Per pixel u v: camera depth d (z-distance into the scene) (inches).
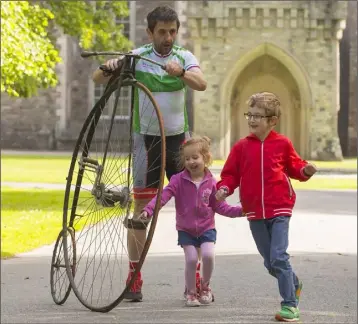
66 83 4116.6
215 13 3341.5
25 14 1525.6
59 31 4074.8
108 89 550.0
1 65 1364.4
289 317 495.8
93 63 4163.4
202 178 541.6
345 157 3833.7
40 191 1680.6
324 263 786.8
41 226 1068.5
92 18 1979.6
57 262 570.9
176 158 571.2
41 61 1467.8
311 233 1045.8
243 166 513.0
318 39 3378.4
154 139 567.5
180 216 542.9
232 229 1083.3
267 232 513.7
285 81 3560.5
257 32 3361.2
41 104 4119.1
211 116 3356.3
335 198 1601.9
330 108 3390.7
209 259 541.3
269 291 613.9
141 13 4175.7
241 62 3353.8
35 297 595.5
